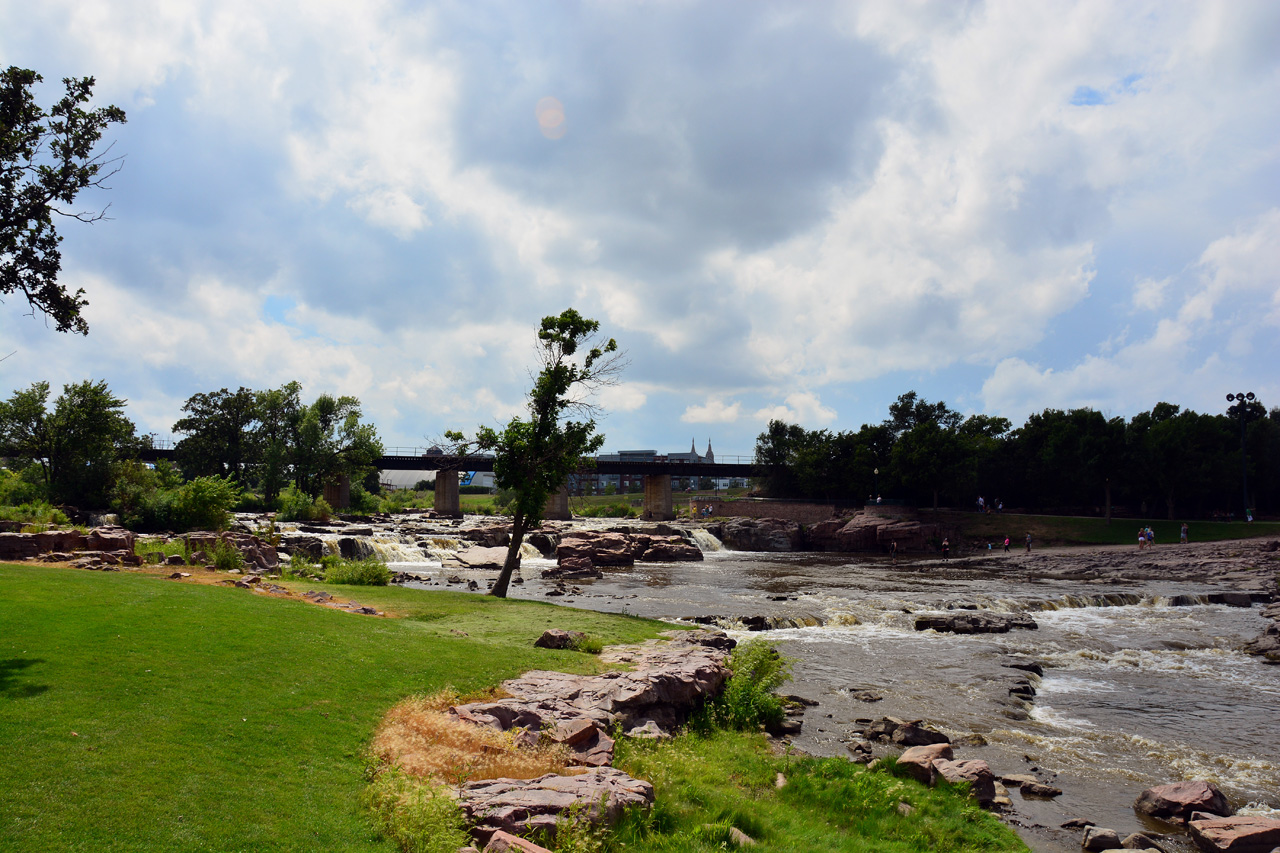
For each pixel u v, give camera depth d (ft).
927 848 34.88
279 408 305.94
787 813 38.01
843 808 39.91
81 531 107.34
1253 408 324.60
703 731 53.93
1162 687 78.02
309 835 25.73
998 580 182.60
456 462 123.24
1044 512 330.54
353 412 299.79
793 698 68.13
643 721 49.03
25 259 69.51
